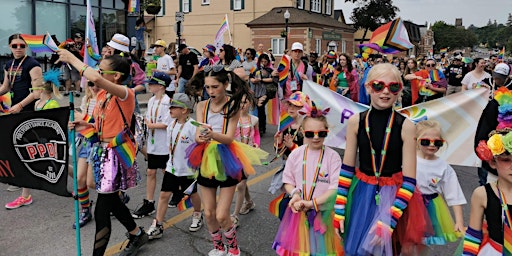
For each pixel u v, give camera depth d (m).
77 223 3.77
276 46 33.78
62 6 15.71
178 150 4.50
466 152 6.00
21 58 5.87
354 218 3.04
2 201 5.66
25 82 5.85
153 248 4.43
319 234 3.48
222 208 3.89
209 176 3.83
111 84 3.76
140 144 4.91
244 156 3.93
